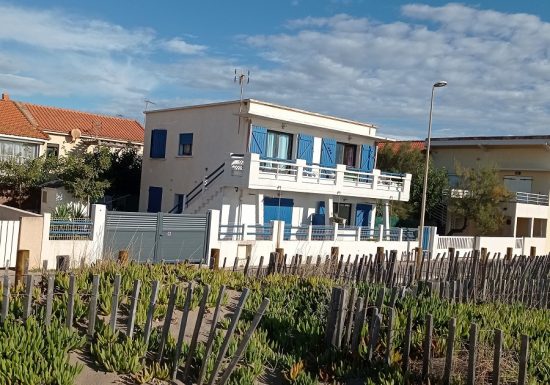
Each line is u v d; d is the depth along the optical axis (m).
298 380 8.00
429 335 8.17
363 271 15.51
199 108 26.48
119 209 30.11
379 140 30.17
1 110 30.25
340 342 9.09
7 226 15.49
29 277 8.20
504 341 9.20
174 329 9.27
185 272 13.02
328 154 27.75
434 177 36.19
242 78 27.06
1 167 25.27
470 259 20.20
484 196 33.81
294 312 11.09
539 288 15.30
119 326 8.88
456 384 7.84
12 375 6.68
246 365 8.26
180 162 27.28
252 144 24.39
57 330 7.85
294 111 26.09
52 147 32.81
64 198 25.81
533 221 38.09
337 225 24.44
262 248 21.64
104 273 11.41
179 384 7.60
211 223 20.16
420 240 26.25
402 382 7.94
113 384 7.26
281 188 24.20
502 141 38.97
